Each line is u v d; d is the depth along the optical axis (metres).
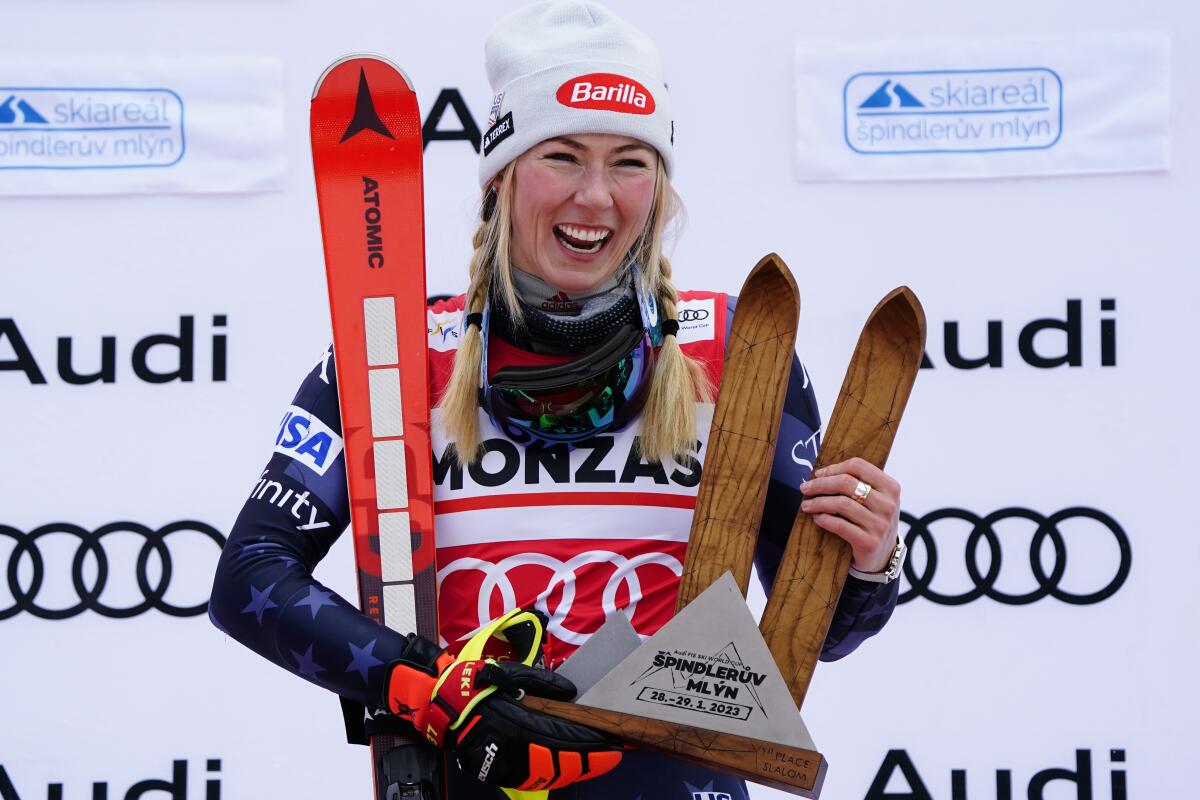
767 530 6.57
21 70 11.82
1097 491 11.62
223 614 6.18
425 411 6.41
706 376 6.49
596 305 6.35
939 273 11.79
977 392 11.72
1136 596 11.55
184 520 11.70
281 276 11.84
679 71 11.88
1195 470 11.60
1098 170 11.76
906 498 11.68
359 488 6.32
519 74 6.37
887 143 11.84
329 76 6.88
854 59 11.87
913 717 11.55
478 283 6.53
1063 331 11.72
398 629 6.16
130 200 11.83
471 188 11.79
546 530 6.21
